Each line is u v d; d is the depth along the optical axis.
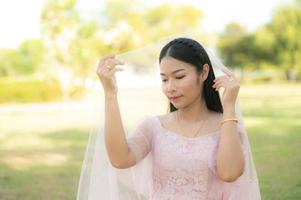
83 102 21.20
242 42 39.88
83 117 15.69
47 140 11.22
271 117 13.93
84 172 2.84
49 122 14.62
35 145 10.59
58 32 24.72
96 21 25.81
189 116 2.57
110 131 2.44
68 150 9.90
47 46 25.03
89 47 24.84
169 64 2.43
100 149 2.78
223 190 2.59
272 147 9.30
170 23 29.33
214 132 2.53
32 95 24.30
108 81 2.45
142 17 28.05
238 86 2.42
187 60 2.42
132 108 2.90
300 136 10.55
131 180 2.74
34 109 19.28
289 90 25.17
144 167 2.70
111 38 26.56
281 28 37.06
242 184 2.67
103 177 2.77
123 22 27.20
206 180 2.46
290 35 36.03
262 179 6.81
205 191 2.47
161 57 2.48
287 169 7.41
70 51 24.61
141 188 2.73
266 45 37.56
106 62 2.47
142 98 2.90
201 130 2.54
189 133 2.54
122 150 2.45
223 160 2.36
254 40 38.78
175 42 2.48
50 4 24.92
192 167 2.45
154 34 28.20
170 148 2.49
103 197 2.77
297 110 15.59
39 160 8.92
